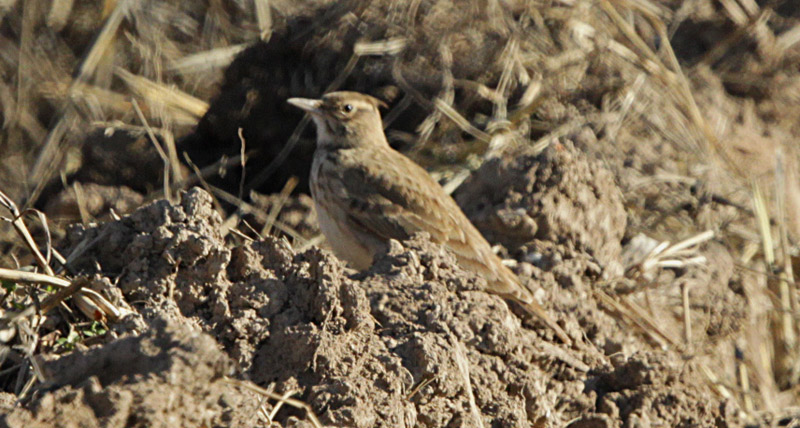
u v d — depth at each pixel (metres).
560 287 11.39
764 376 12.56
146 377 5.66
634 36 17.39
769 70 18.42
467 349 8.23
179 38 17.22
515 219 11.92
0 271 7.32
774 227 15.23
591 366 9.77
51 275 7.68
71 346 7.28
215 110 15.25
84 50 16.95
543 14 16.98
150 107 15.90
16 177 15.11
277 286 7.79
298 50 15.45
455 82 15.79
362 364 7.43
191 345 5.77
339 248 12.19
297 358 7.34
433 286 8.31
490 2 16.41
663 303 12.56
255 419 6.62
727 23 18.78
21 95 16.12
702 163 15.96
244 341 7.48
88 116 15.79
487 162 12.55
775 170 16.17
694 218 14.84
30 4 17.05
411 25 15.94
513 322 8.88
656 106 16.56
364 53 15.62
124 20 17.03
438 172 15.04
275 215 13.94
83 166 14.92
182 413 5.71
